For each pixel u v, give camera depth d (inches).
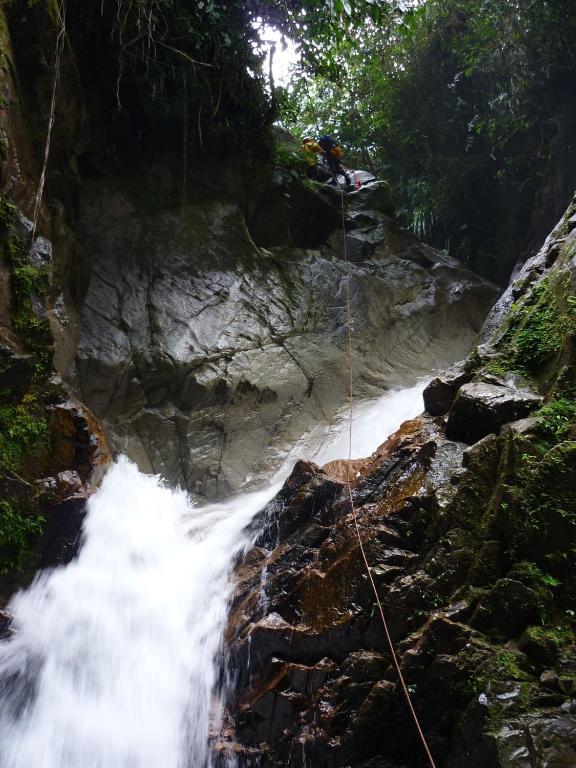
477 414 190.2
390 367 391.9
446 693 151.3
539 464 163.0
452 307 440.5
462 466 181.6
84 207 351.9
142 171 375.2
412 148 574.2
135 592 224.2
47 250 256.2
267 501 260.4
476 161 537.6
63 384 246.5
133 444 309.6
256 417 334.6
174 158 382.6
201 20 350.9
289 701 169.0
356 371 375.9
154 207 371.9
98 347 320.5
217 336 344.8
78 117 312.7
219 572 221.5
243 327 356.2
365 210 471.5
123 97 363.6
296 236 441.7
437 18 520.1
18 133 265.1
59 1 314.0
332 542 192.4
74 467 239.6
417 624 163.5
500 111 495.5
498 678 144.9
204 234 378.0
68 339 296.0
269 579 198.1
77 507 228.4
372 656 164.2
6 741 194.7
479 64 492.7
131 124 372.2
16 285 242.5
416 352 411.2
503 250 539.5
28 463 231.1
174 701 191.9
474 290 453.1
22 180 263.4
